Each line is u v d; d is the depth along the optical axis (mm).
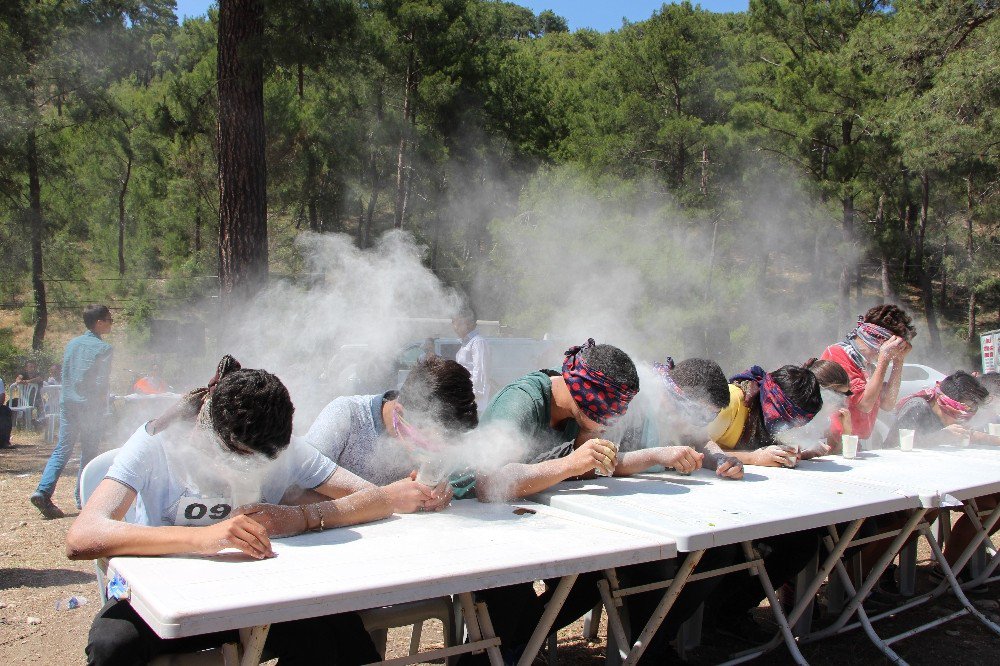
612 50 29812
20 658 3199
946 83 15555
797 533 3219
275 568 1815
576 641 3525
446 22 24578
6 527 5297
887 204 22734
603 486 2928
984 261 23656
